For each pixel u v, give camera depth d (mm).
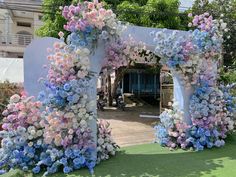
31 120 4859
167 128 6543
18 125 4836
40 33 12219
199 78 6363
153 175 4512
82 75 4949
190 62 6086
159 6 10352
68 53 4953
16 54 21281
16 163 4758
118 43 5379
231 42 12211
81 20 4938
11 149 4840
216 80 7004
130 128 9094
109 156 5543
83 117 4938
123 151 6027
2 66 10531
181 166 4957
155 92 19516
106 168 4871
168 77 10148
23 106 4840
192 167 4898
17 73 10141
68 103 4836
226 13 12148
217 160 5320
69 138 4820
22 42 22172
